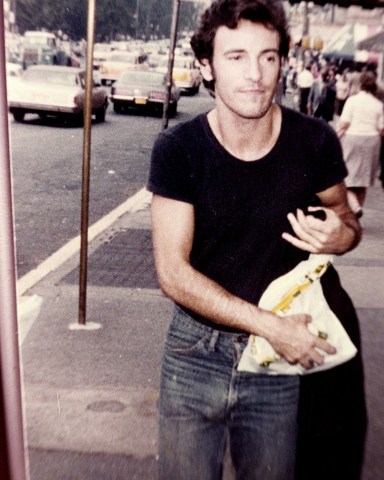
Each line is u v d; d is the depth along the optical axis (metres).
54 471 2.17
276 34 1.21
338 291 1.35
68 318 3.46
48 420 2.45
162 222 1.27
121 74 10.70
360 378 1.36
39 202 6.01
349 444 1.37
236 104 1.20
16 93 9.77
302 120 1.28
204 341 1.33
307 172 1.28
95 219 5.68
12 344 1.29
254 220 1.27
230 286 1.32
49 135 9.41
